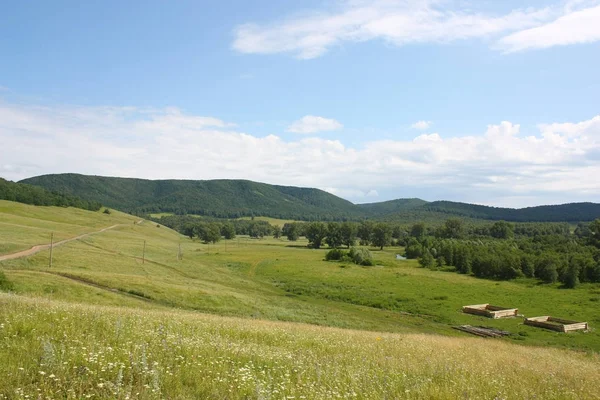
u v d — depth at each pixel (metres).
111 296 43.44
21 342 9.23
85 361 8.41
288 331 20.45
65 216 174.25
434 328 54.84
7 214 137.25
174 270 84.38
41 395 6.44
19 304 14.09
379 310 65.75
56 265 63.25
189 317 21.55
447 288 87.81
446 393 9.76
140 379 7.89
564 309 70.00
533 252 123.12
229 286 74.62
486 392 10.59
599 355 33.03
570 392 11.56
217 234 195.62
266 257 141.25
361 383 10.05
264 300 59.84
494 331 54.22
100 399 6.78
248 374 9.19
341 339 20.09
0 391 6.49
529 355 24.61
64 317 12.56
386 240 188.12
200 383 8.34
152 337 12.02
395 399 9.00
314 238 189.62
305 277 98.81
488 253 118.88
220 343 12.76
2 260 59.47
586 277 98.50
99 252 86.94
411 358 15.29
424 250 148.12
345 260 133.62
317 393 8.55
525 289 89.44
